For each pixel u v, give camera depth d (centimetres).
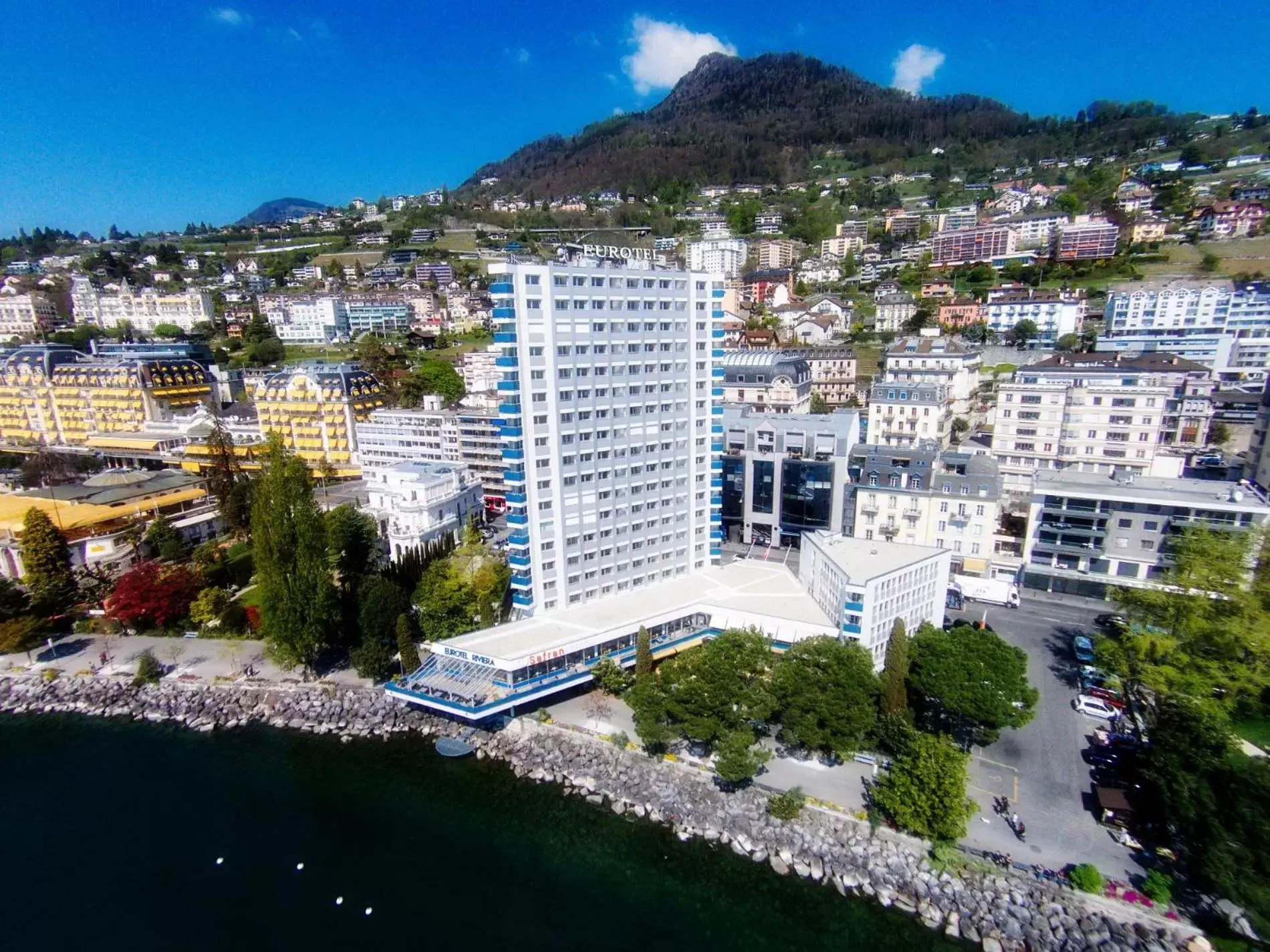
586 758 9169
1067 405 15225
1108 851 7206
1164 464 13612
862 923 7044
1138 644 8838
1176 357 18925
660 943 7025
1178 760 6925
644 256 11575
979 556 12544
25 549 12538
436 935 7119
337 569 12862
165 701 11044
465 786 9138
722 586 11456
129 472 18575
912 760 7438
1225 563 9331
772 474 14475
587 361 10138
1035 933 6588
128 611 12325
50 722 10838
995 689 8112
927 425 17725
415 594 11250
